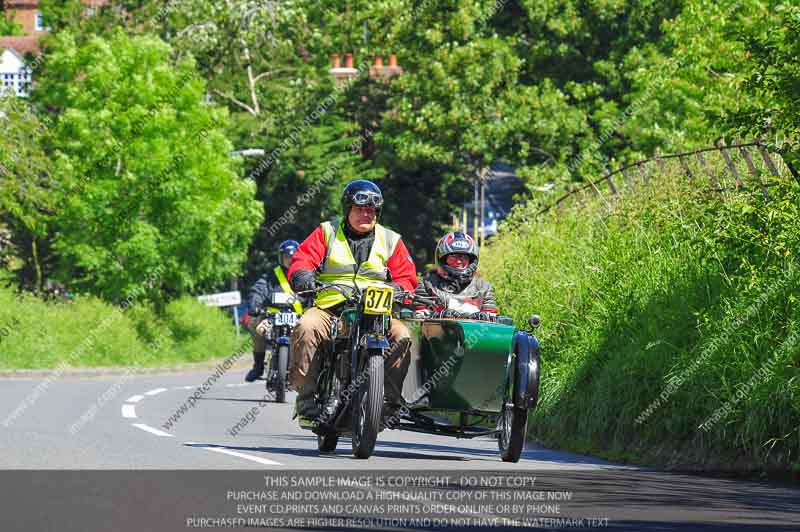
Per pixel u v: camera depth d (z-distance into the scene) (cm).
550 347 2425
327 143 8212
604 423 2061
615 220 2681
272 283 3184
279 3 8581
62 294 5875
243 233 6294
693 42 4716
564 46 7812
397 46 7938
